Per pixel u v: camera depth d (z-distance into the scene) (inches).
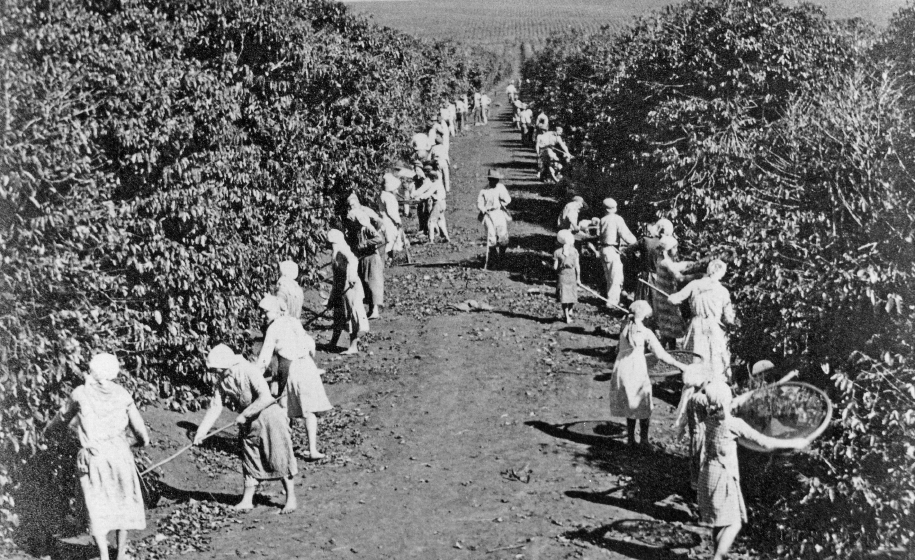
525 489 416.2
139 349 448.5
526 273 895.1
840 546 345.7
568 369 601.0
